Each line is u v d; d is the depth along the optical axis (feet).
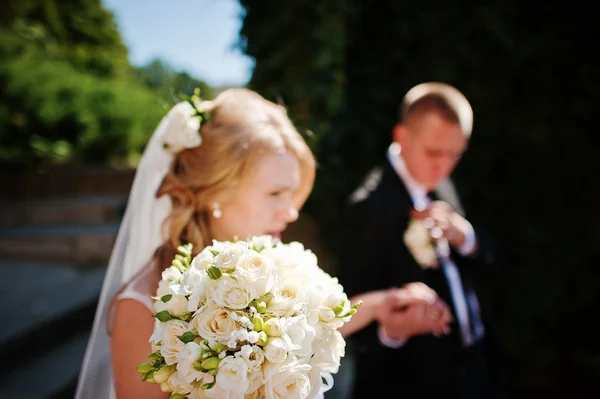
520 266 11.25
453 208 8.02
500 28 10.56
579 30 10.62
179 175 4.31
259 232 4.27
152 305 3.93
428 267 6.82
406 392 6.58
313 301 3.25
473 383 6.75
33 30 40.88
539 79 10.80
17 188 25.00
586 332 11.45
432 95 7.03
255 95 4.67
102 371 4.60
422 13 10.66
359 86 10.87
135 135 29.81
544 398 11.48
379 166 11.05
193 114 4.27
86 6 54.49
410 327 6.15
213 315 3.04
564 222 11.16
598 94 10.68
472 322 7.07
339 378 10.95
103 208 22.74
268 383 2.91
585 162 10.93
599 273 11.23
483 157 11.01
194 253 4.14
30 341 12.10
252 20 10.75
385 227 6.86
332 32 10.30
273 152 4.17
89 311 14.67
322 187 10.91
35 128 26.48
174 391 3.09
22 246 19.44
